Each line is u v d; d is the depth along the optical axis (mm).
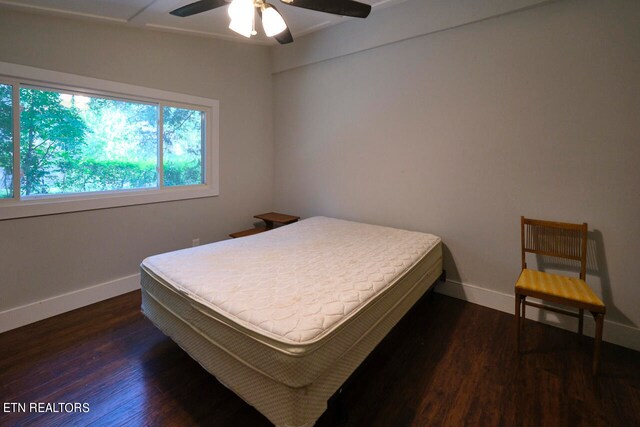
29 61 2127
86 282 2537
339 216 3457
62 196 2404
